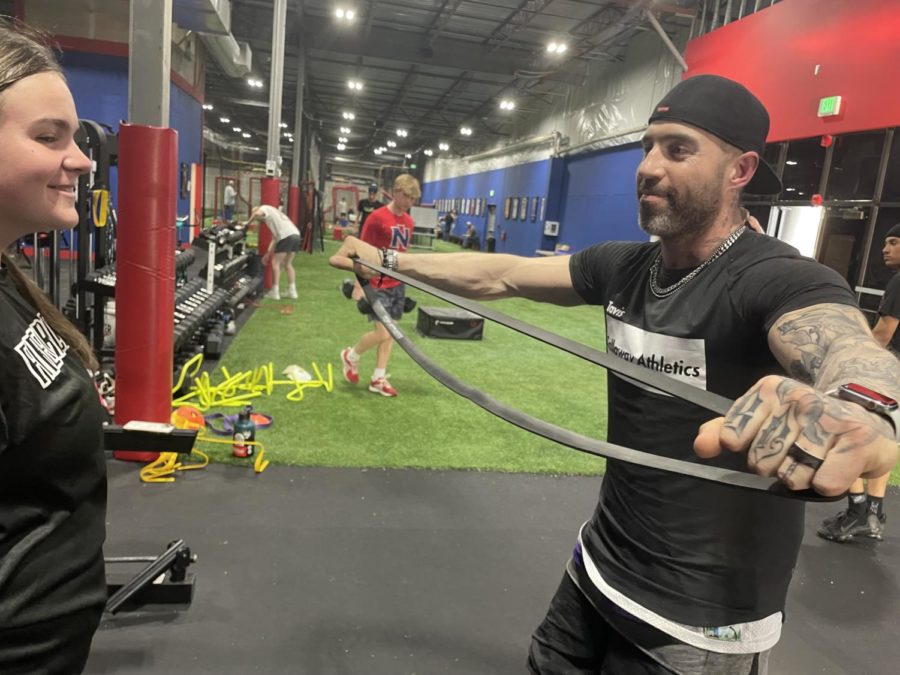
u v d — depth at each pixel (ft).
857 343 2.40
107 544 7.82
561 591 4.41
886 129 20.17
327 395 14.53
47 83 2.35
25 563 2.43
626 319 3.92
